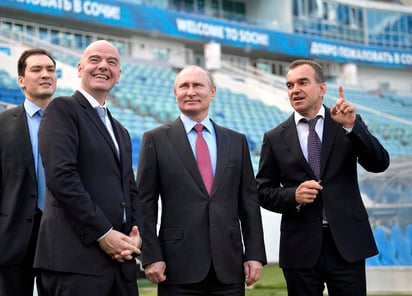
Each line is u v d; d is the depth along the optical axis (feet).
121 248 8.96
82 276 8.89
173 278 10.50
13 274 10.71
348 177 11.48
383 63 84.64
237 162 11.28
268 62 77.87
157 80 57.62
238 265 10.75
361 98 73.41
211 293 10.68
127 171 9.95
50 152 9.03
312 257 11.10
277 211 11.63
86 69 9.90
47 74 11.74
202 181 10.83
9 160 11.08
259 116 59.26
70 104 9.55
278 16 79.71
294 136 11.76
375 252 11.33
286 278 11.58
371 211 27.07
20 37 51.80
